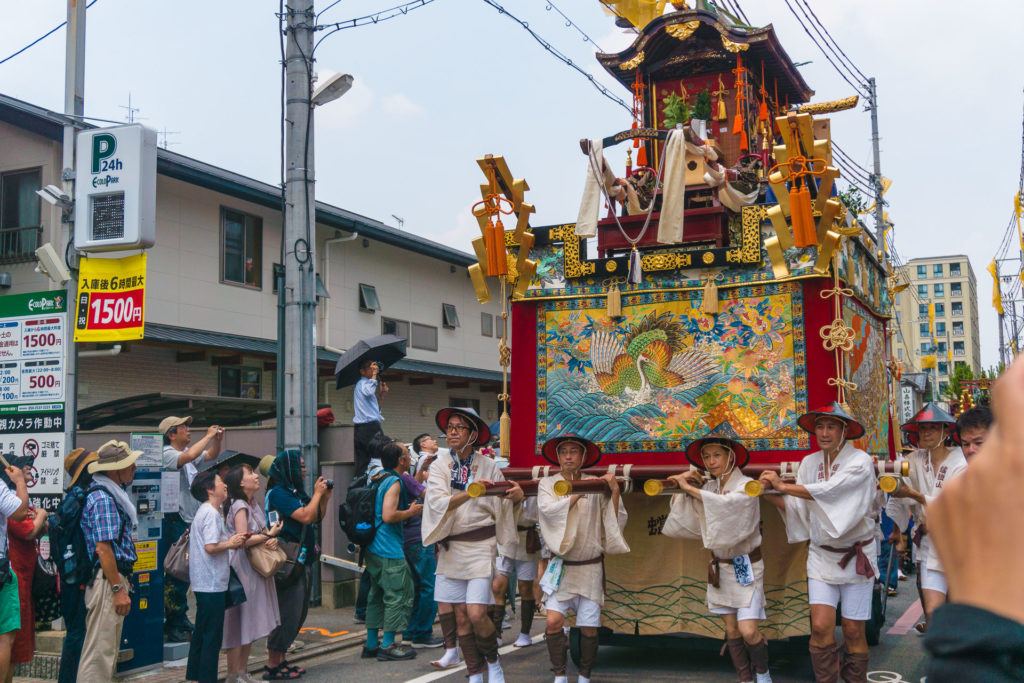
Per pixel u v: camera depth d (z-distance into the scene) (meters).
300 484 8.20
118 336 8.32
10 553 6.80
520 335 8.54
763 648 6.59
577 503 6.91
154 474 8.05
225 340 16.47
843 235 7.86
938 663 0.78
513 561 8.55
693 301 7.98
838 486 6.19
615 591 7.95
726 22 10.38
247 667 7.96
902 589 12.90
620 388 8.16
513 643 9.37
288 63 10.96
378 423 11.44
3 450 8.41
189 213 16.73
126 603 6.88
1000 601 0.75
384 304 21.73
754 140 10.28
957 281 95.12
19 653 6.82
